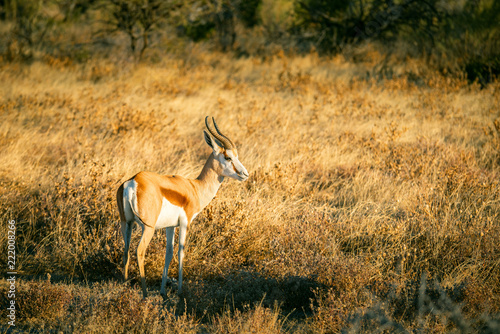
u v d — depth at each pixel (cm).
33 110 3009
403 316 1139
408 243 1538
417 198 1809
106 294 1192
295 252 1390
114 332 1047
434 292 1205
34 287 1172
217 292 1227
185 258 1422
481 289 1190
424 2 5844
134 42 5572
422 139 2577
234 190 1870
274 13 7156
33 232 1577
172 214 1246
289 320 1173
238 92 3997
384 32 6362
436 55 5159
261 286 1260
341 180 2125
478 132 2838
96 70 4562
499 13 4519
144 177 1193
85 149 2194
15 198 1694
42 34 6006
